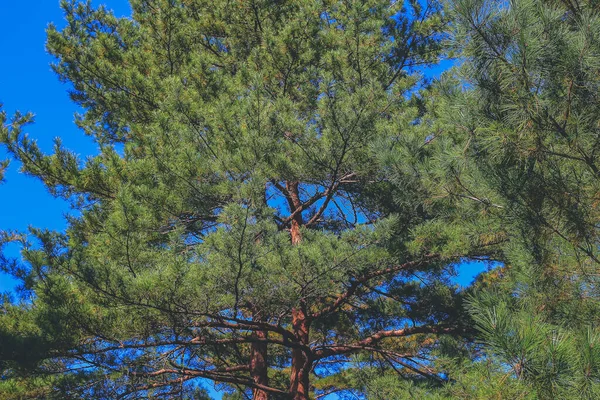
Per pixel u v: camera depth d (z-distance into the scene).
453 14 4.38
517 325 3.71
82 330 6.90
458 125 4.77
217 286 6.76
